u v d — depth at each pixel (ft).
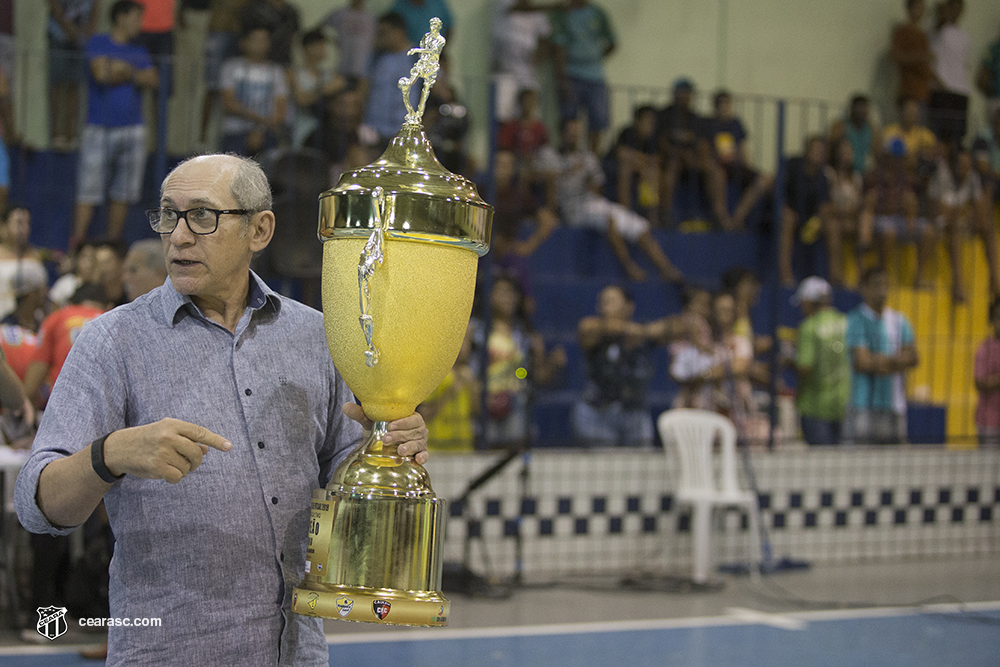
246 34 20.04
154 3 19.86
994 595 18.35
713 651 14.05
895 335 21.70
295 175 17.97
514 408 18.93
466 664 13.11
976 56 27.14
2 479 13.87
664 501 19.57
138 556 5.43
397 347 4.51
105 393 5.40
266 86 19.84
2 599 13.82
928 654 14.19
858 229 23.15
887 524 21.47
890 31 26.61
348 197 4.40
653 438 20.66
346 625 15.05
